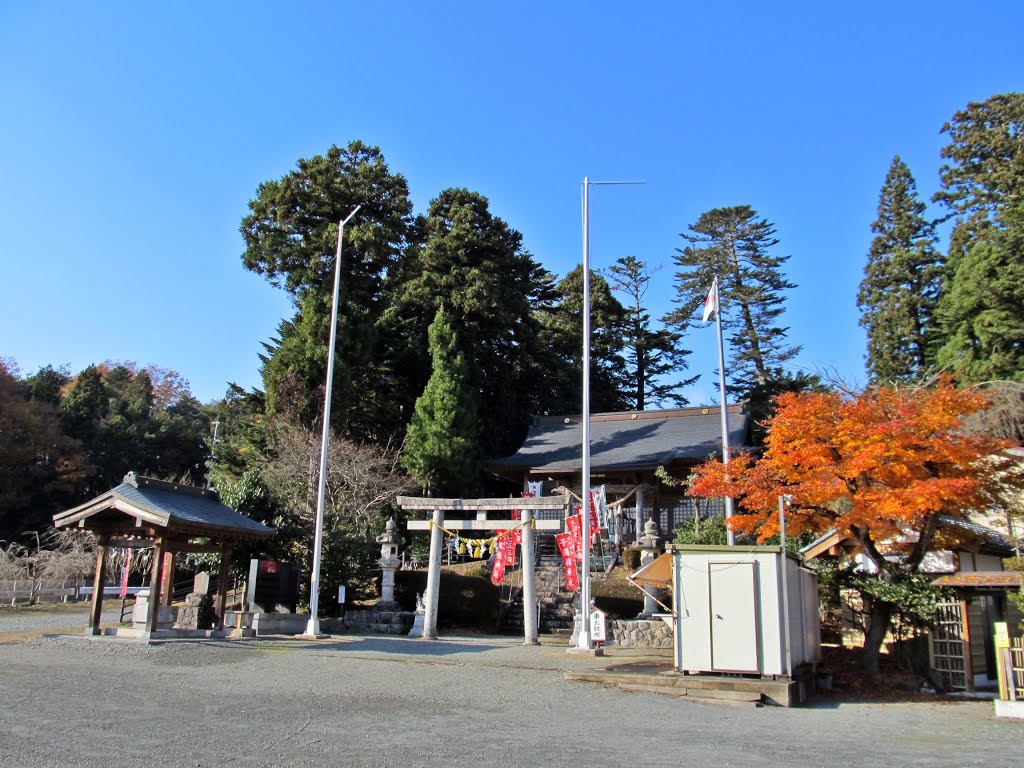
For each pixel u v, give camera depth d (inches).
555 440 1311.5
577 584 717.9
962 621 569.9
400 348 1397.6
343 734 327.3
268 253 1301.7
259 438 1206.9
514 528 748.6
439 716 379.6
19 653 539.2
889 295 1471.5
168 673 484.1
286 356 1210.6
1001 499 590.9
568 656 623.8
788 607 504.7
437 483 1189.1
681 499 1134.4
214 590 867.4
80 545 1346.0
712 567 514.3
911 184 1540.4
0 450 1600.6
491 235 1529.3
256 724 341.1
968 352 1198.3
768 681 477.7
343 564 894.4
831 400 585.9
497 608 885.8
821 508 597.9
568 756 300.2
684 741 340.8
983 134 1422.2
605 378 1904.5
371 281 1365.7
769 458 626.2
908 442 540.7
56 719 332.5
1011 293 1131.9
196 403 2647.6
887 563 597.9
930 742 358.0
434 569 761.0
